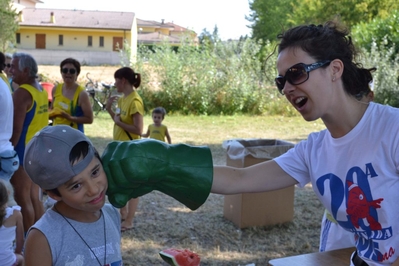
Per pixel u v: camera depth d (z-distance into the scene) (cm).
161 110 712
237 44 1708
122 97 520
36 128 445
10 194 361
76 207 180
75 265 184
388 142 173
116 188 183
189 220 557
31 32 5178
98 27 5131
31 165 176
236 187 204
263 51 1756
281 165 210
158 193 677
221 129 1303
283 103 1641
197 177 188
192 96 1602
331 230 298
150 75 1619
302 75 175
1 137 384
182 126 1337
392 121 174
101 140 1067
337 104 181
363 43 1747
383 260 181
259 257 456
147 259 442
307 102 179
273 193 536
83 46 5209
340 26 190
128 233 510
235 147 513
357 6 3016
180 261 192
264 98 1639
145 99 1605
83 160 175
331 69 177
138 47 1681
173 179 187
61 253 182
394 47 1648
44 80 1897
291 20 3494
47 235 181
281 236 515
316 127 1373
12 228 338
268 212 537
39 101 445
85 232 189
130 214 520
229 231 521
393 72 1505
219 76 1630
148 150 182
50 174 173
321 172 195
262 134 1232
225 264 437
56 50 4878
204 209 602
